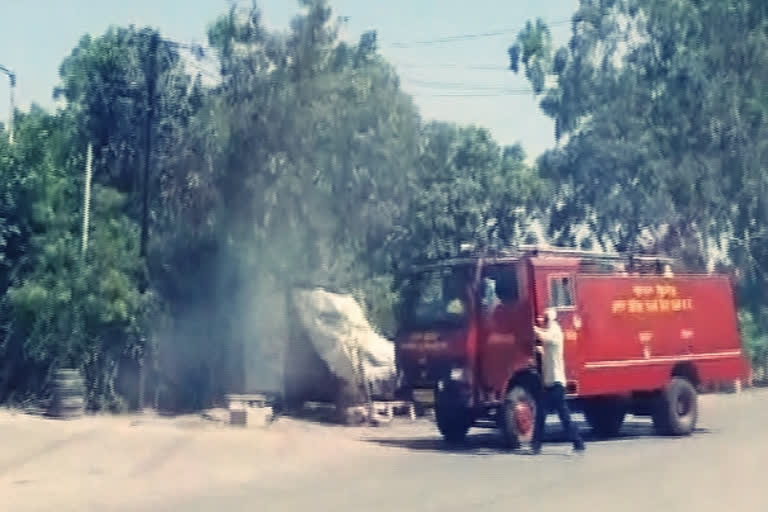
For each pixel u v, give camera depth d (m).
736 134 45.06
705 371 22.73
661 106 46.03
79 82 39.34
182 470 15.41
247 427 21.38
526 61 48.06
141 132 32.12
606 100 46.88
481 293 19.09
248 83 28.42
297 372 24.67
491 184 50.72
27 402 25.61
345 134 28.33
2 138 28.08
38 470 15.09
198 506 12.20
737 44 45.56
